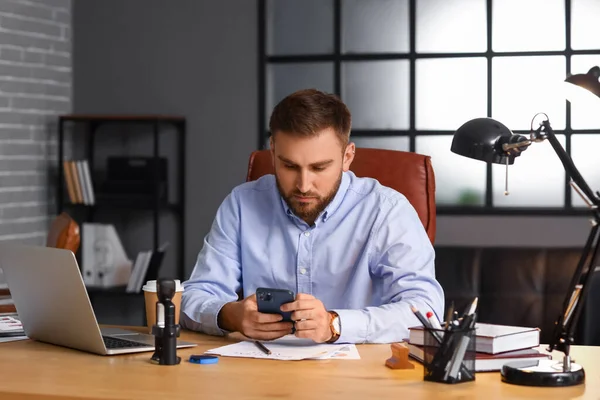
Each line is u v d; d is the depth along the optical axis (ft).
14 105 17.19
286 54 17.85
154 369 6.18
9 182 17.06
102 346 6.62
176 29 18.16
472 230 16.89
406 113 17.42
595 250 5.90
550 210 16.63
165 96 18.25
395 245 7.94
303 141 7.20
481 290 13.84
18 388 5.65
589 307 10.83
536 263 13.71
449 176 17.26
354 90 17.57
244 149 17.94
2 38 16.88
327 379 5.87
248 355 6.59
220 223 8.57
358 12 17.54
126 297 18.07
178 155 18.29
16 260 7.05
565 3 16.80
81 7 18.58
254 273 8.36
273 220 8.38
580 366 5.97
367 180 8.45
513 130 17.06
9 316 8.33
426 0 17.28
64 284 6.58
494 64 17.07
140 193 17.53
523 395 5.48
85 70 18.58
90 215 18.65
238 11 17.87
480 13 17.10
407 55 17.31
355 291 8.06
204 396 5.41
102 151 18.61
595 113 16.74
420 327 6.39
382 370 6.15
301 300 6.82
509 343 6.22
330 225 8.23
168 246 18.42
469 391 5.57
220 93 17.99
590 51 16.75
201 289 8.27
